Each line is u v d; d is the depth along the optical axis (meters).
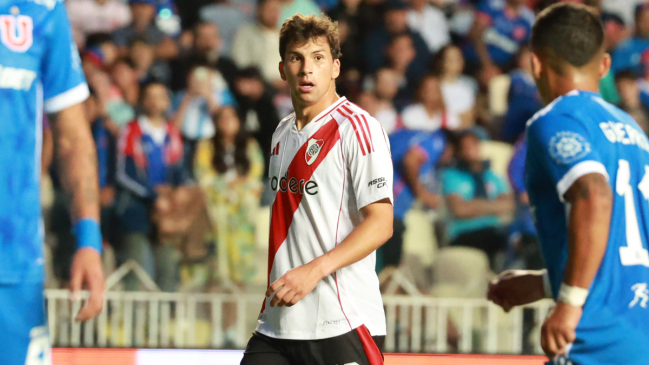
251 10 25.81
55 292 19.31
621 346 7.53
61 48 7.84
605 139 7.71
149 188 21.52
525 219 22.98
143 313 20.00
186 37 24.38
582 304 7.36
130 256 20.98
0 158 7.33
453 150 23.52
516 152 23.78
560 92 8.23
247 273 21.61
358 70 25.33
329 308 9.61
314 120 9.99
